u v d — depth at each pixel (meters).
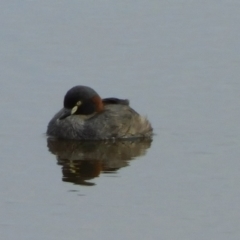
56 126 21.12
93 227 15.24
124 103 22.12
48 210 16.00
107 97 23.30
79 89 21.44
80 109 21.41
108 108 21.73
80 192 16.94
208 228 15.23
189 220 15.56
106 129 21.20
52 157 19.33
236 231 15.09
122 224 15.40
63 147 20.39
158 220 15.58
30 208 16.08
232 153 19.28
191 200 16.48
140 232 15.07
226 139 20.31
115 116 21.41
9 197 16.64
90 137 21.11
